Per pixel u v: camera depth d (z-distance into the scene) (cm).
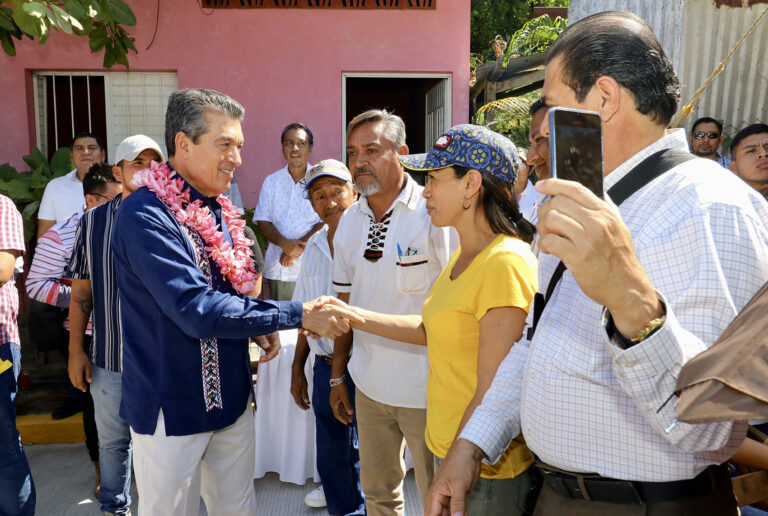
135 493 388
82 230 317
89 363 334
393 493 284
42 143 659
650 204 126
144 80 654
